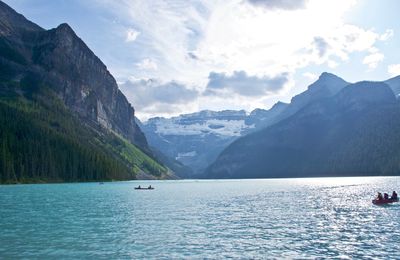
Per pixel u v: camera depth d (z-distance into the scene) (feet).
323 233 160.66
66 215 222.69
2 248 134.82
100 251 130.52
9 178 615.98
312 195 382.01
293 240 146.92
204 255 125.08
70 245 139.44
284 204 287.69
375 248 132.16
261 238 151.33
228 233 162.61
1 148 615.57
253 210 248.11
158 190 533.96
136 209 257.55
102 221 198.80
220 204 294.66
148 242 144.46
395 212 226.38
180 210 251.39
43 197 357.82
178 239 150.10
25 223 191.21
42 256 124.06
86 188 531.50
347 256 122.31
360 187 504.43
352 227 174.60
